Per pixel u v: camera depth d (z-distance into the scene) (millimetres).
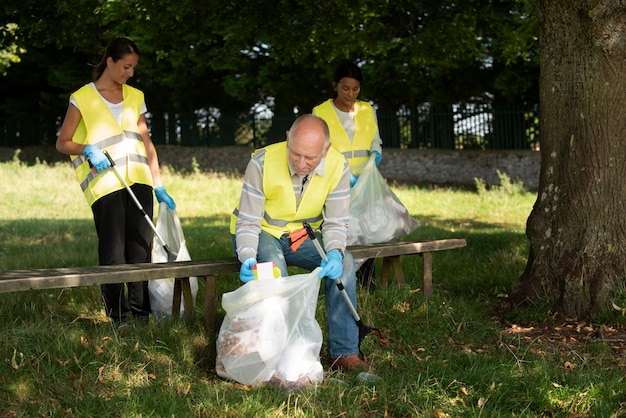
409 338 5035
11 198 14398
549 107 5668
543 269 5664
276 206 4633
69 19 8289
